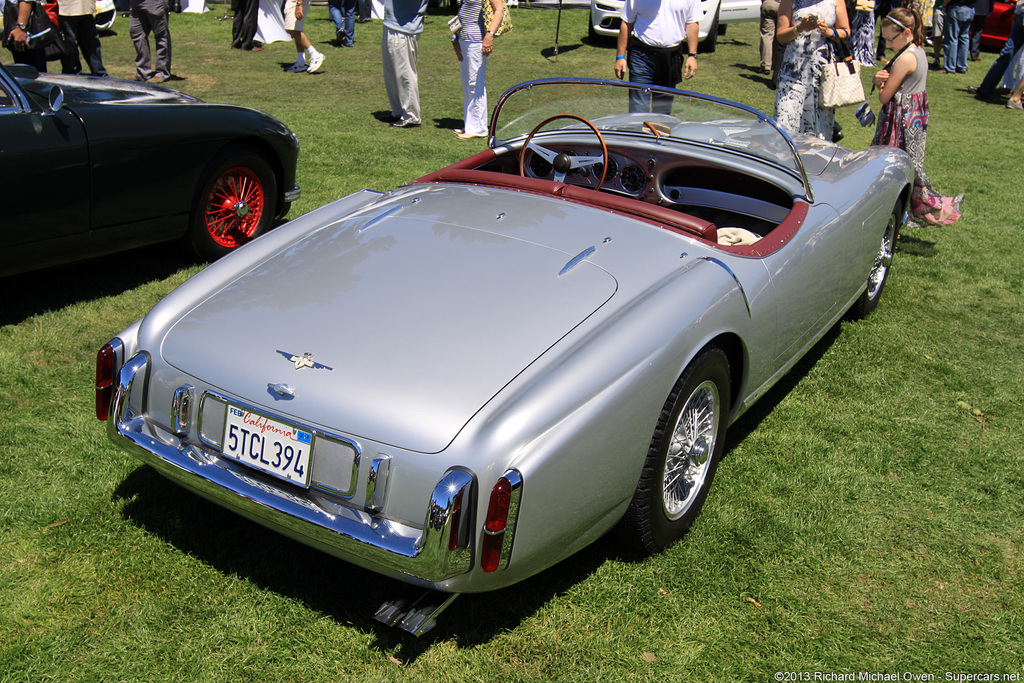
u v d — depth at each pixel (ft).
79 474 10.06
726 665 7.83
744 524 9.83
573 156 13.24
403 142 26.09
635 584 8.77
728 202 12.94
